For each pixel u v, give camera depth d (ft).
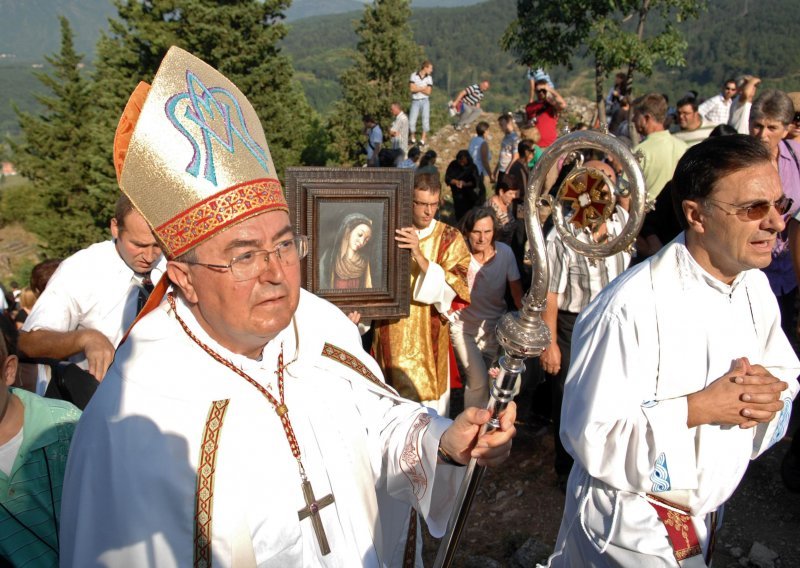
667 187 13.80
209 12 75.97
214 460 5.35
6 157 112.06
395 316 12.08
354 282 11.82
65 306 10.03
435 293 12.74
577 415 6.87
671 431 6.46
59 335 9.05
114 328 10.23
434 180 12.99
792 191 13.50
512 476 14.30
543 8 43.34
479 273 14.87
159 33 75.56
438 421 6.26
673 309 6.81
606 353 6.82
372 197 11.57
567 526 7.77
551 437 15.35
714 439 6.85
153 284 10.44
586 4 41.63
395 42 111.65
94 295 10.15
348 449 6.13
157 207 5.23
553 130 33.86
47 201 106.42
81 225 103.09
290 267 5.34
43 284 14.53
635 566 6.92
